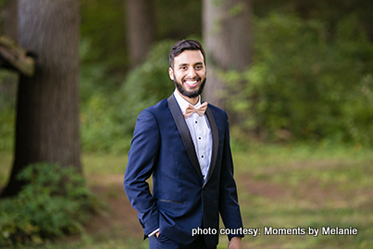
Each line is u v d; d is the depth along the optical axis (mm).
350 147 13375
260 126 14273
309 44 15750
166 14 25703
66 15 6695
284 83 14391
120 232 6309
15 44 6301
